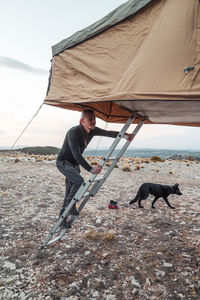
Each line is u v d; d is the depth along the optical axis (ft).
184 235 14.20
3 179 30.48
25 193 24.14
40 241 12.85
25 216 17.02
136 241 13.24
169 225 15.99
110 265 10.48
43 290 8.49
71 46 10.85
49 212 18.22
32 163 51.03
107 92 9.31
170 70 8.02
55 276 9.44
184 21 8.13
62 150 11.93
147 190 20.08
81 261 10.77
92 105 13.30
